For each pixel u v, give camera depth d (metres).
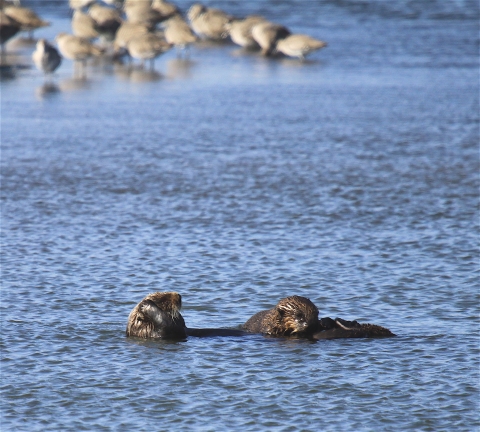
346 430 29.41
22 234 53.44
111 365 34.53
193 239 52.53
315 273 46.25
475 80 121.88
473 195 64.25
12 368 34.16
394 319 39.69
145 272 46.31
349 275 45.97
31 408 30.98
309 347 36.28
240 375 33.56
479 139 85.12
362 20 182.12
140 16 161.50
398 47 151.62
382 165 74.19
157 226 55.44
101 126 90.75
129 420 30.16
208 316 40.31
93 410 30.84
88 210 59.41
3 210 59.12
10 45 152.12
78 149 79.62
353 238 52.97
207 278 45.44
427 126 91.69
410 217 58.06
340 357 35.25
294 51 140.75
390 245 51.50
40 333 37.84
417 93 112.19
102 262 48.00
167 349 36.09
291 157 77.19
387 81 121.75
